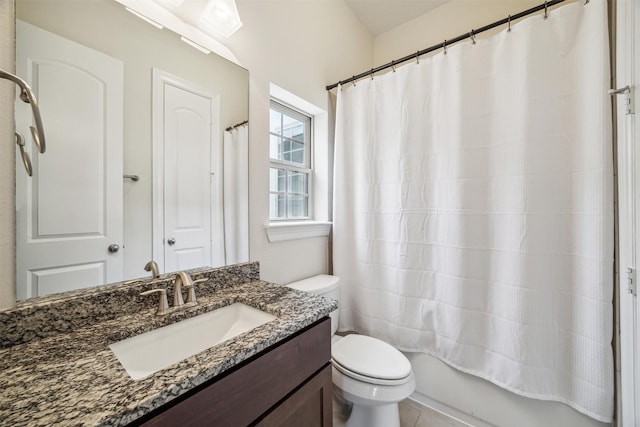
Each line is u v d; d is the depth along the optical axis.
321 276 1.66
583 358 1.04
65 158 0.73
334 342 1.33
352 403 1.15
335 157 1.71
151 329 0.74
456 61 1.30
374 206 1.60
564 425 1.11
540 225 1.11
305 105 1.62
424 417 1.41
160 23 0.93
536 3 1.49
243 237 1.23
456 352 1.32
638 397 0.90
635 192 0.90
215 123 1.11
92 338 0.66
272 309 0.85
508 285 1.18
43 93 0.70
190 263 1.03
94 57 0.79
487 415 1.29
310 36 1.58
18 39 0.66
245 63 1.22
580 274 1.05
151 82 0.92
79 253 0.76
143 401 0.44
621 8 0.96
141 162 0.89
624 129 0.95
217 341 0.88
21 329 0.63
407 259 1.47
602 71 0.98
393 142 1.52
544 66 1.10
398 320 1.50
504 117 1.19
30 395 0.45
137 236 0.88
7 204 0.63
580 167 1.04
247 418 0.63
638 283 0.89
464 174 1.28
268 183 1.34
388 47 2.10
